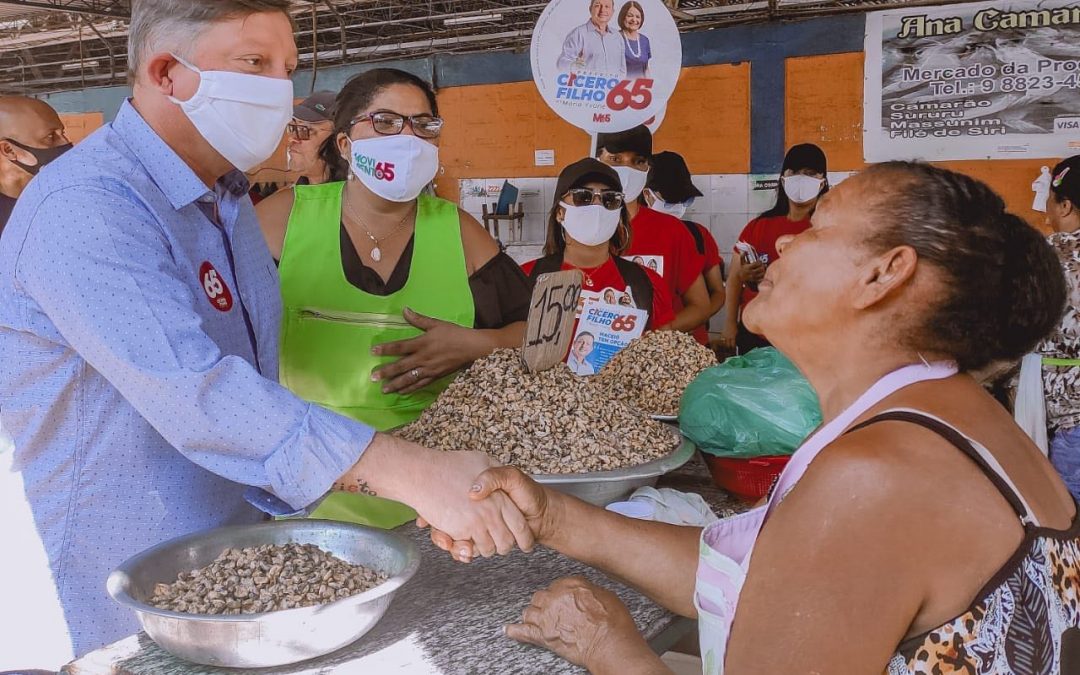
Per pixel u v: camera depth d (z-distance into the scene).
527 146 7.98
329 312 2.39
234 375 1.39
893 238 1.11
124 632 1.66
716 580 1.27
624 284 3.87
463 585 1.61
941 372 1.14
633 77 3.58
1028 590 1.00
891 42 6.46
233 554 1.46
